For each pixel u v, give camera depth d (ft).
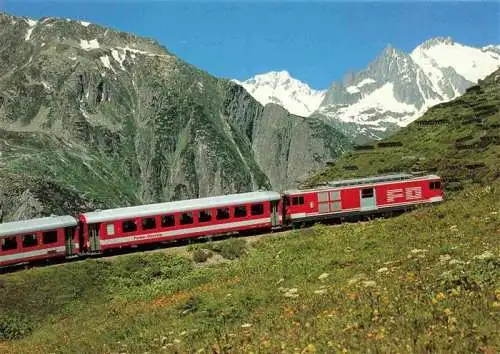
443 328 44.37
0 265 156.15
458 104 423.23
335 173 365.40
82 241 169.37
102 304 141.28
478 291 52.70
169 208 174.70
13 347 109.50
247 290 97.25
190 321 85.05
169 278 156.66
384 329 46.57
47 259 164.76
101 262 160.76
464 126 349.82
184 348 65.36
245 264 145.28
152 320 95.04
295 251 142.10
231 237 182.91
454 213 127.44
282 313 67.82
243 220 180.04
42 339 111.86
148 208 175.83
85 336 97.66
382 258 93.61
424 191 199.93
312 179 388.57
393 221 151.12
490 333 41.93
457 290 53.67
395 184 196.34
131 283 153.69
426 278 63.21
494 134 307.58
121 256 167.94
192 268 161.99
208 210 177.06
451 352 39.91
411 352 40.78
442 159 296.10
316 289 80.53
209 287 117.60
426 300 53.21
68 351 89.76
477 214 118.11
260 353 49.93
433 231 114.01
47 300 142.72
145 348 73.72
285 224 186.70
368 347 43.57
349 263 101.24
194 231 175.52
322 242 145.18
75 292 146.72
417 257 81.05
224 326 74.43
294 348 47.93
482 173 245.65
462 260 68.85
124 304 131.13
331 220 192.65
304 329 54.44
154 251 172.55
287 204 185.98
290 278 102.89
